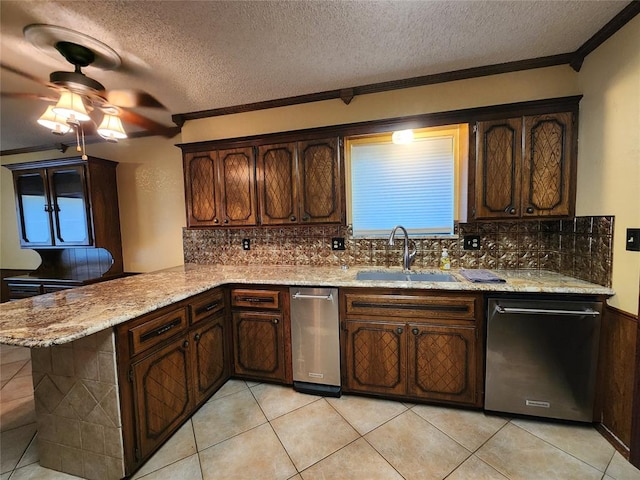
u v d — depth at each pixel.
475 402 1.88
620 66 1.54
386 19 1.50
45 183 3.24
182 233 3.11
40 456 1.54
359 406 1.99
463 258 2.33
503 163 1.96
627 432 1.51
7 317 1.34
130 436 1.43
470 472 1.44
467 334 1.85
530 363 1.76
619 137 1.55
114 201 3.30
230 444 1.66
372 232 2.57
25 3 1.30
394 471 1.46
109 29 1.51
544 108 1.88
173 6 1.35
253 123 2.62
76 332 1.17
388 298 1.96
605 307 1.64
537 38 1.70
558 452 1.55
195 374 1.93
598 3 1.41
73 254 3.57
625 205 1.52
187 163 2.63
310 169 2.33
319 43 1.70
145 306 1.52
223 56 1.80
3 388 2.33
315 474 1.45
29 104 2.39
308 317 2.11
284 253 2.76
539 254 2.19
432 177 2.41
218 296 2.19
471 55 1.88
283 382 2.22
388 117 2.30
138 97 2.37
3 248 3.99
